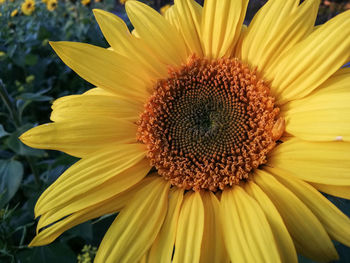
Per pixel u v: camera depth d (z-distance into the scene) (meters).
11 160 0.24
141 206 0.13
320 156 0.12
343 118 0.12
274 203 0.12
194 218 0.12
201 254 0.12
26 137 0.14
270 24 0.15
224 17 0.16
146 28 0.17
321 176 0.12
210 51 0.17
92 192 0.13
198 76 0.17
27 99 0.25
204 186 0.14
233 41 0.17
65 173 0.14
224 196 0.14
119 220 0.13
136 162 0.14
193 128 0.16
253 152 0.14
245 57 0.16
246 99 0.16
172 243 0.12
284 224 0.11
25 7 0.48
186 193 0.14
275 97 0.15
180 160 0.15
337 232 0.11
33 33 0.44
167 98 0.17
